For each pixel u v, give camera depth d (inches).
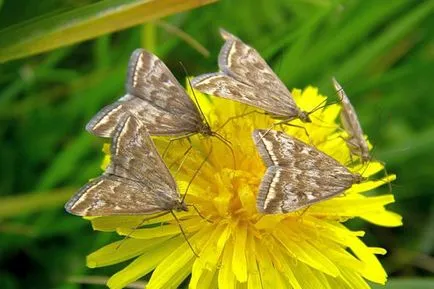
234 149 6.4
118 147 5.8
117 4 6.6
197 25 8.1
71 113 7.9
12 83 7.9
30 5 7.8
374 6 8.0
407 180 8.2
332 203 6.4
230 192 6.3
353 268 6.2
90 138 7.4
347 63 8.1
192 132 6.0
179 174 6.3
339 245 6.4
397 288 6.9
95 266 6.2
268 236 6.3
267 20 8.3
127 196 5.8
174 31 7.3
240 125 6.5
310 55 8.0
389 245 8.0
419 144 8.1
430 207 8.2
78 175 7.6
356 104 8.4
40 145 7.8
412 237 8.1
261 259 6.2
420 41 8.6
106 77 7.7
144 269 6.2
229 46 6.2
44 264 7.6
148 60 6.0
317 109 6.5
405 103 8.5
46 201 7.1
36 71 7.7
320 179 5.9
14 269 7.6
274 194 5.8
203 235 6.2
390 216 6.6
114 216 6.2
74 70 8.2
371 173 6.6
